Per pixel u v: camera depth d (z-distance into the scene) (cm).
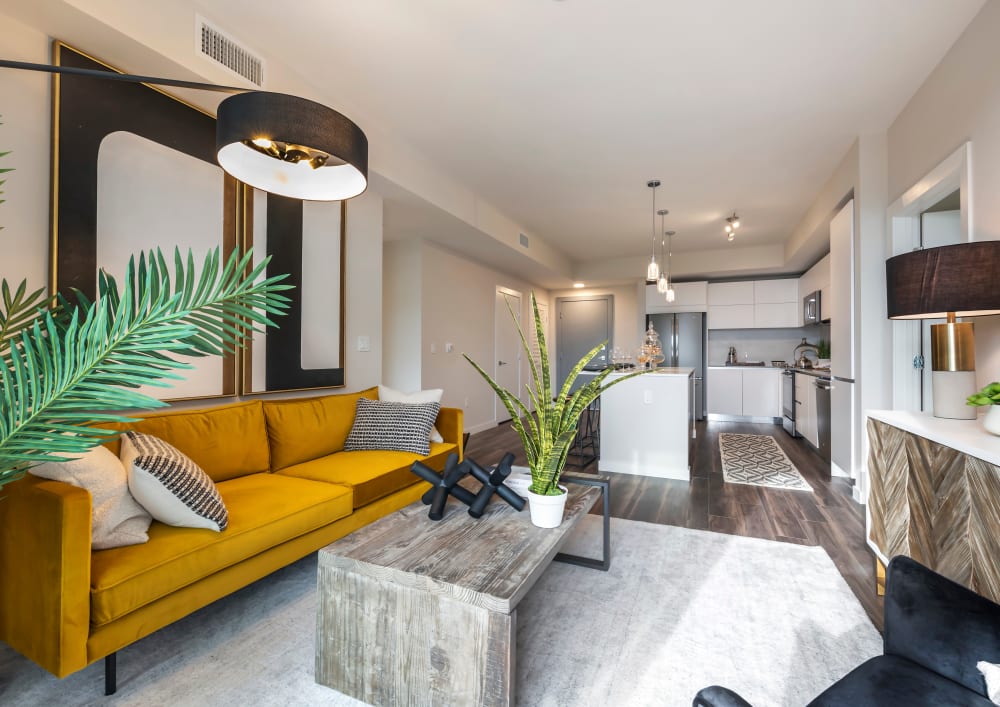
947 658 88
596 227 578
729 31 233
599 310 845
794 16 222
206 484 168
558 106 304
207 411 230
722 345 779
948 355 193
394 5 217
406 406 299
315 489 213
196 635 171
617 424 416
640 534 268
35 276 186
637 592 201
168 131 229
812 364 650
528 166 397
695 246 671
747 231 593
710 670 152
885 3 213
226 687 144
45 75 189
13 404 84
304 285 307
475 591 121
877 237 331
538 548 147
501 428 649
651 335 492
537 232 603
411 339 510
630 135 343
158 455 157
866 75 269
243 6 218
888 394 323
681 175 415
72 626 126
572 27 231
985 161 212
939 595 94
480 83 279
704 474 406
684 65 261
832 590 203
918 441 170
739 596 198
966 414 189
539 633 172
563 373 871
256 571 179
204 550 157
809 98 293
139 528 154
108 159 209
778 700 138
